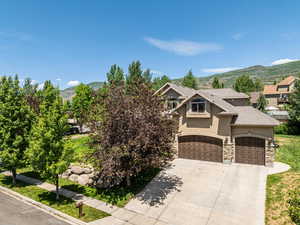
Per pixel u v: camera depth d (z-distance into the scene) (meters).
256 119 17.62
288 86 55.78
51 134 11.42
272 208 10.45
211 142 18.89
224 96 30.55
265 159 16.89
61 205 11.52
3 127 14.30
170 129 12.30
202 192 12.65
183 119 20.05
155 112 11.91
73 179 15.59
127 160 11.89
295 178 13.20
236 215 10.09
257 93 49.94
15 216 10.45
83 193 13.20
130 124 11.26
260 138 17.17
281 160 17.97
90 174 15.13
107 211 10.78
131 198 12.16
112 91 12.62
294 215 8.24
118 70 43.38
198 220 9.77
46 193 13.31
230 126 17.91
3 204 11.95
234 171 15.97
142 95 12.72
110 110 11.86
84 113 13.38
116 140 11.50
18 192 13.54
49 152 11.25
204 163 18.41
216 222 9.57
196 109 19.14
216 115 18.38
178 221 9.72
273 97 58.88
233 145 18.16
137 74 43.94
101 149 11.59
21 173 17.86
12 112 14.62
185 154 20.12
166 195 12.42
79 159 13.68
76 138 30.31
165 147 12.00
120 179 14.05
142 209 10.89
